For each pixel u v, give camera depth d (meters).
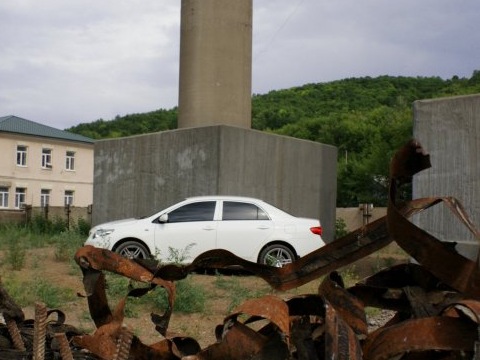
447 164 9.73
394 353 1.74
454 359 1.80
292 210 17.20
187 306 7.84
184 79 17.25
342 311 2.00
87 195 60.75
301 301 2.02
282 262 12.52
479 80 62.72
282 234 12.58
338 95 81.50
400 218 1.85
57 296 8.38
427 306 2.01
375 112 61.41
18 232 21.58
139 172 17.23
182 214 12.68
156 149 16.83
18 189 56.16
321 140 59.41
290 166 17.20
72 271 11.05
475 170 9.41
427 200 2.13
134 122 88.56
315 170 18.02
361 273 11.80
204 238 12.48
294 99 81.94
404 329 1.75
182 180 16.14
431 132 9.95
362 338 1.98
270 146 16.64
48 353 2.65
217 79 16.94
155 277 2.46
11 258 12.09
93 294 2.53
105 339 2.34
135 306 7.77
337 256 2.24
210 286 9.97
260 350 1.97
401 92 78.00
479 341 1.56
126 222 12.79
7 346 2.76
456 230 9.41
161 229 12.52
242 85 17.19
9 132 55.22
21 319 2.81
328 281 2.06
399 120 51.06
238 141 15.81
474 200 9.38
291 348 2.16
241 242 12.51
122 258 2.49
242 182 15.88
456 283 1.84
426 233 1.84
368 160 49.22
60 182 58.75
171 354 2.45
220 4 16.98
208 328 6.98
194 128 15.95
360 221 28.81
